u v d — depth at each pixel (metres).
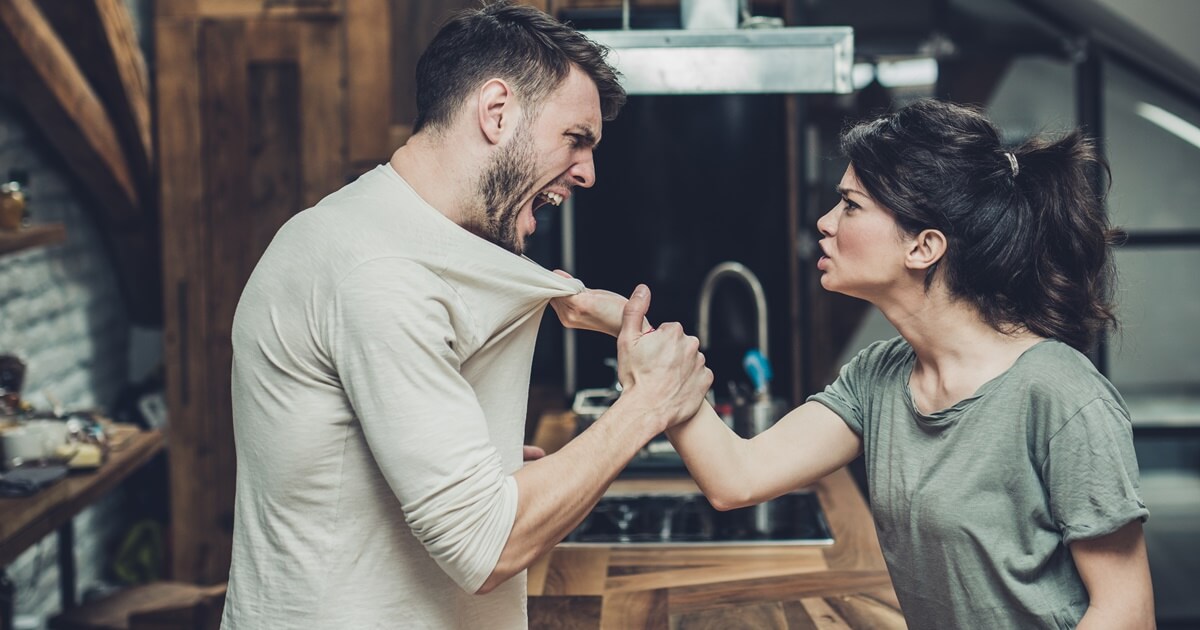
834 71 2.23
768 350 3.72
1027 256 1.41
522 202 1.45
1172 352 4.41
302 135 3.85
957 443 1.42
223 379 3.90
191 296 3.88
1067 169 1.43
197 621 2.59
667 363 1.50
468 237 1.39
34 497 2.62
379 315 1.29
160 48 3.83
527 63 1.41
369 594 1.38
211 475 3.91
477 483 1.29
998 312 1.43
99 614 2.90
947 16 4.47
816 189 4.50
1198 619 4.41
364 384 1.29
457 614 1.44
